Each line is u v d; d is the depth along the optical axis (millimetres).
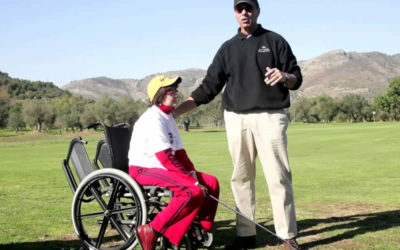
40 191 9148
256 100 4352
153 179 3809
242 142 4480
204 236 3967
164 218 3680
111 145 4133
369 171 12648
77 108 103562
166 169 3848
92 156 22125
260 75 4363
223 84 4688
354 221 5609
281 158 4371
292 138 36094
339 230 5074
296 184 10016
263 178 11555
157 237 3730
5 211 6555
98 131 86250
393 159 16422
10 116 100062
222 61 4570
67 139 55156
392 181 10297
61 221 5766
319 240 4645
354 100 136000
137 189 3799
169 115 4090
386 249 4262
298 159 17719
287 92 4406
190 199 3652
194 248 4016
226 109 4578
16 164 17953
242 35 4465
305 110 139375
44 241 4707
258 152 4465
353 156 18375
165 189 3773
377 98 128375
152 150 3820
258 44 4395
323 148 23859
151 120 3887
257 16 4441
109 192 4047
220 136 53344
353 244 4453
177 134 4148
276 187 4316
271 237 4859
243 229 4430
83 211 6414
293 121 145125
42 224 5578
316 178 11203
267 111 4383
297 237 4820
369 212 6281
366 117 137625
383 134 34625
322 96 137000
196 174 4090
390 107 123625
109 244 4520
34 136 59312
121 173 3869
